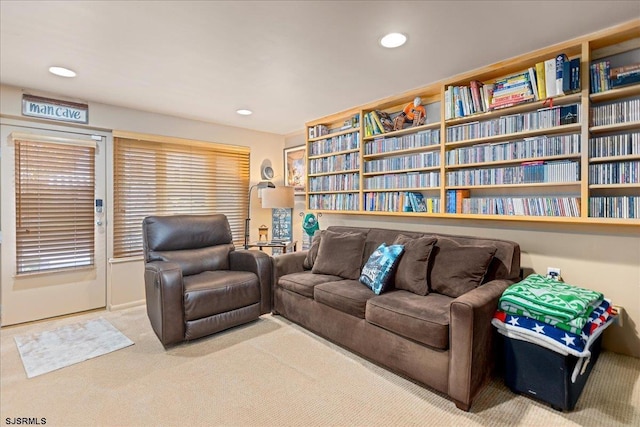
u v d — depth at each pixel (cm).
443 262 229
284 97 319
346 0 163
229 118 396
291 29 192
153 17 178
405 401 179
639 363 208
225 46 212
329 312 248
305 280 280
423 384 194
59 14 175
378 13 176
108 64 240
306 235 453
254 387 192
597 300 187
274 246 410
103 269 343
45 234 309
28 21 181
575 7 172
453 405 174
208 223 331
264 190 405
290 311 288
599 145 207
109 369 213
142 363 221
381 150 338
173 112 369
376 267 246
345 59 234
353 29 192
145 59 232
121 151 350
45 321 304
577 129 223
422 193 323
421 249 235
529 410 168
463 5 169
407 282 231
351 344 230
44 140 305
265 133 474
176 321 243
